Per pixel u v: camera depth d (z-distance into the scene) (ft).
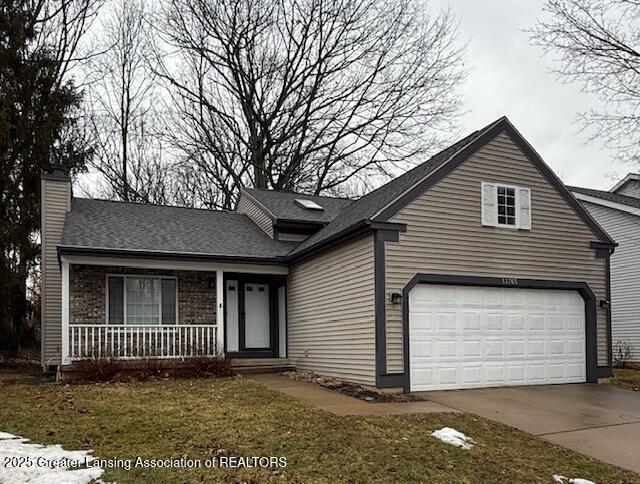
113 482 17.92
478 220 40.45
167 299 48.34
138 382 38.14
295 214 56.65
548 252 43.01
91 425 24.95
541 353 42.06
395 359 36.22
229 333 51.03
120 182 95.40
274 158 91.81
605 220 68.49
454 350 38.58
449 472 20.95
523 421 29.71
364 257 38.32
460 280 39.06
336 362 41.52
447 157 40.70
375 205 41.96
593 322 44.19
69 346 40.78
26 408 28.35
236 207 69.05
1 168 55.11
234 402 30.78
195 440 22.99
